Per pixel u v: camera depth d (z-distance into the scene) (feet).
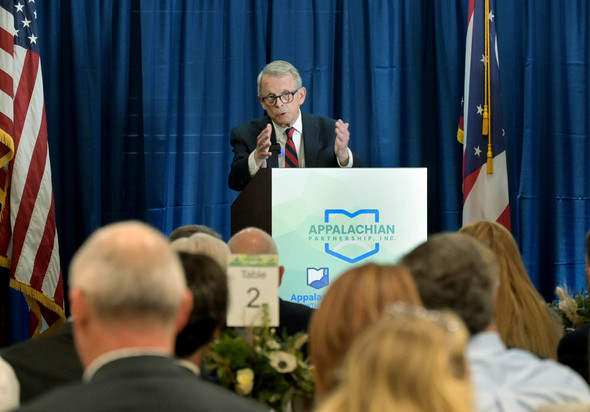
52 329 38.09
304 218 24.85
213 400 9.05
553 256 41.68
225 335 15.89
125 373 9.02
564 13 41.91
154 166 41.22
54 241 38.01
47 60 40.98
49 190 38.04
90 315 9.21
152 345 9.25
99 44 41.24
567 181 41.83
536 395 11.73
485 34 38.68
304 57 41.60
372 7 41.93
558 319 20.06
